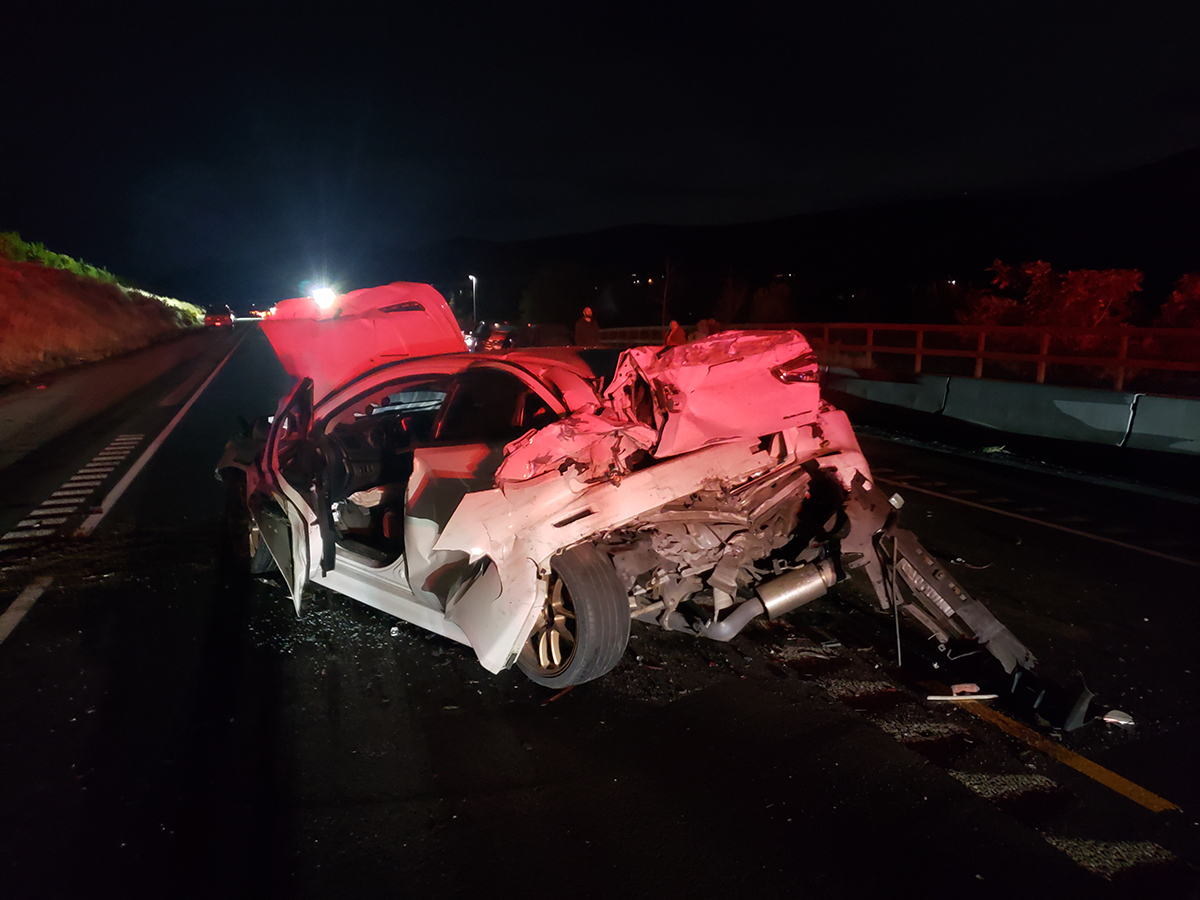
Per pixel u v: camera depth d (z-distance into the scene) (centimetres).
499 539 372
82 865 271
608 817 297
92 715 369
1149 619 486
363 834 288
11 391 1758
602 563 372
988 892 260
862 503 415
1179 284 1709
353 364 671
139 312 4419
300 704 379
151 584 538
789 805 304
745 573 438
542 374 452
